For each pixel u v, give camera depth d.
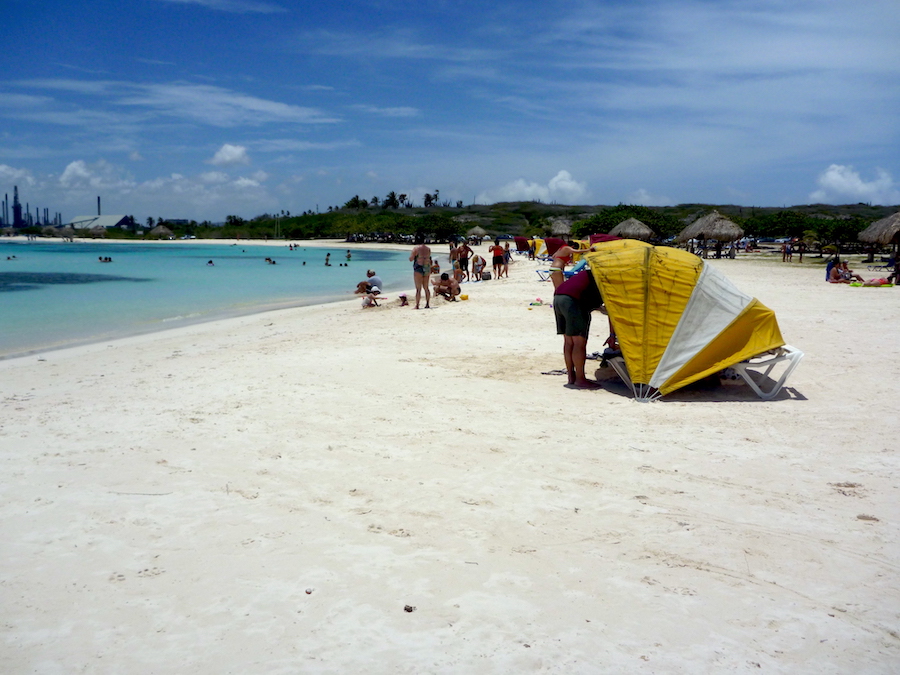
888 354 10.41
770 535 4.27
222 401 7.73
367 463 5.61
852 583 3.69
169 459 5.73
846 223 50.97
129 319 17.42
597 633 3.22
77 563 3.94
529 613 3.39
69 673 2.95
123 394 8.22
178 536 4.27
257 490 5.02
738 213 128.38
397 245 103.62
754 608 3.45
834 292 21.23
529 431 6.52
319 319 16.75
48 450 5.99
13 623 3.33
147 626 3.30
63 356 11.45
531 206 154.88
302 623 3.31
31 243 114.00
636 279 8.23
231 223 155.88
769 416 7.07
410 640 3.17
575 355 8.47
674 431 6.54
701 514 4.58
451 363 10.09
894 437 6.27
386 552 4.04
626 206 65.44
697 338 7.95
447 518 4.52
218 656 3.06
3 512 4.65
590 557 3.98
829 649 3.11
